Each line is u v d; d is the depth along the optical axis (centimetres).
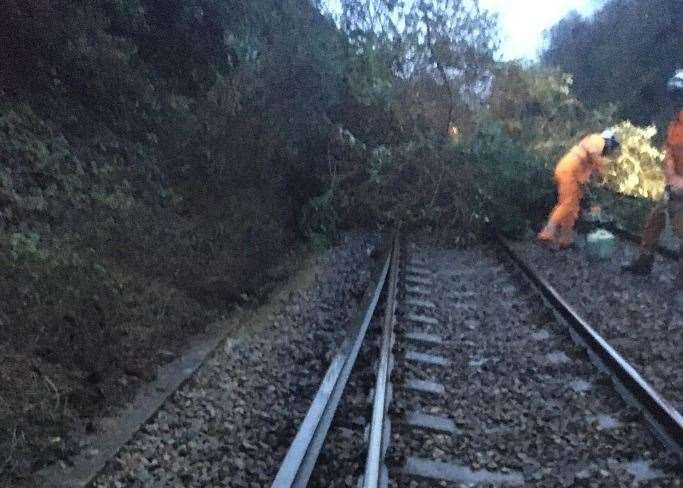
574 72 3466
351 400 625
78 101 1107
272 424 602
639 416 609
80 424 564
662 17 3094
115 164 1057
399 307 977
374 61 1883
